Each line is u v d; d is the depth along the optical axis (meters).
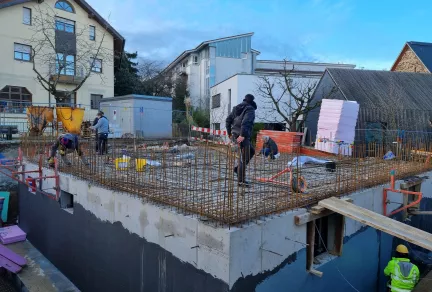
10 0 21.56
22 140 10.81
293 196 4.65
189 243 3.91
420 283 6.09
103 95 26.69
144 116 20.81
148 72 37.19
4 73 21.88
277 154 9.68
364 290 5.94
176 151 9.52
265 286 3.81
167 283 4.29
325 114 13.18
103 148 9.64
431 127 17.41
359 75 20.67
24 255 7.91
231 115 5.43
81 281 6.39
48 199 7.63
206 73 38.97
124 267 5.16
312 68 43.25
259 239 3.71
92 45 25.77
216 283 3.55
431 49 27.81
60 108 13.23
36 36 22.97
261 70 40.62
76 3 24.75
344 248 5.31
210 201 4.29
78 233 6.45
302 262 4.36
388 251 6.62
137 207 4.85
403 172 7.62
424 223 8.52
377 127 17.12
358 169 6.48
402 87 20.11
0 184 10.20
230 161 4.05
